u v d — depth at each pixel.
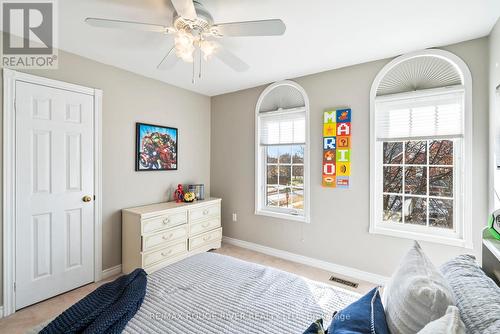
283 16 1.82
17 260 2.06
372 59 2.54
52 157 2.25
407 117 2.42
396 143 2.56
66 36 2.10
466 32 2.01
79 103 2.44
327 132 2.82
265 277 1.61
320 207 2.91
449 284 0.96
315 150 2.93
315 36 2.10
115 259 2.77
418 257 1.06
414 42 2.19
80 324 1.05
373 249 2.60
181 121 3.50
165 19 1.87
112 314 1.10
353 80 2.68
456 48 2.18
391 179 2.58
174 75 3.03
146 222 2.65
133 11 1.77
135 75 2.94
